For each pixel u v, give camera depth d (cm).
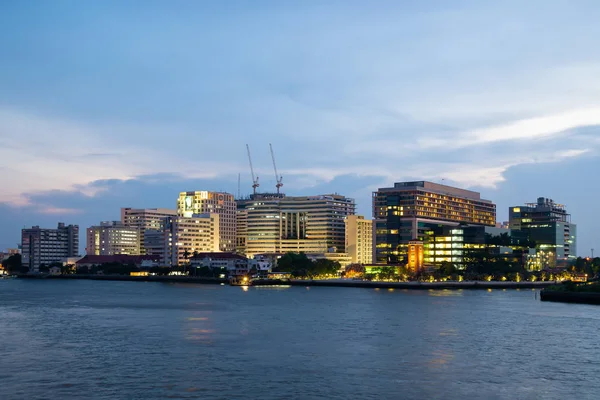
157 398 11056
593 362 13800
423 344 16038
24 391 11456
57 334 17812
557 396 11169
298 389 11588
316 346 15750
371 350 15188
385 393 11344
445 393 11344
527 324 19950
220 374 12669
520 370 13038
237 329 18862
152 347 15650
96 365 13500
